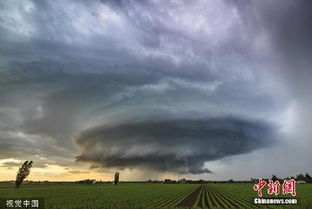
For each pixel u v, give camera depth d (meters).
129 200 61.19
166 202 57.66
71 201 57.44
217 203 56.28
